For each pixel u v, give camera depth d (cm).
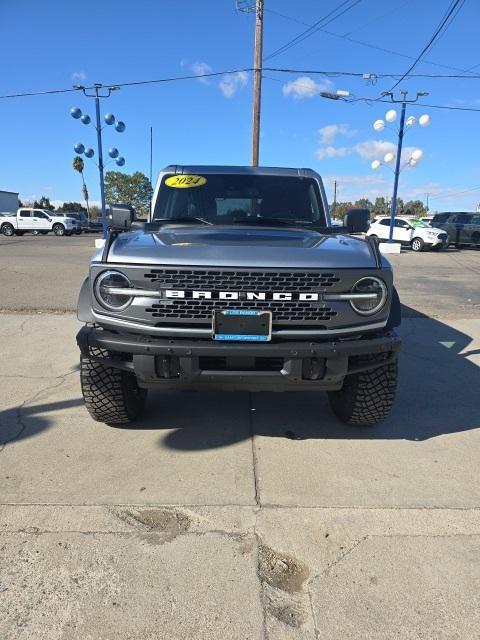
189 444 354
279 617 208
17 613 206
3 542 248
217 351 286
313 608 213
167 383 303
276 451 347
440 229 2464
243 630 202
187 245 306
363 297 298
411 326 739
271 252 298
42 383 465
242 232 380
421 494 297
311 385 304
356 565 238
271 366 299
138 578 227
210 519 270
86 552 242
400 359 570
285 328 296
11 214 3597
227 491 296
